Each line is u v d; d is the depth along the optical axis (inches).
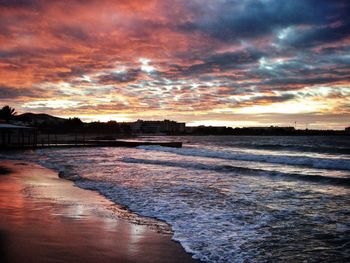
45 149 2009.1
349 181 621.0
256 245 274.5
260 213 388.8
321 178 663.1
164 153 1631.4
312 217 369.1
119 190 549.6
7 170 843.4
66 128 4955.7
